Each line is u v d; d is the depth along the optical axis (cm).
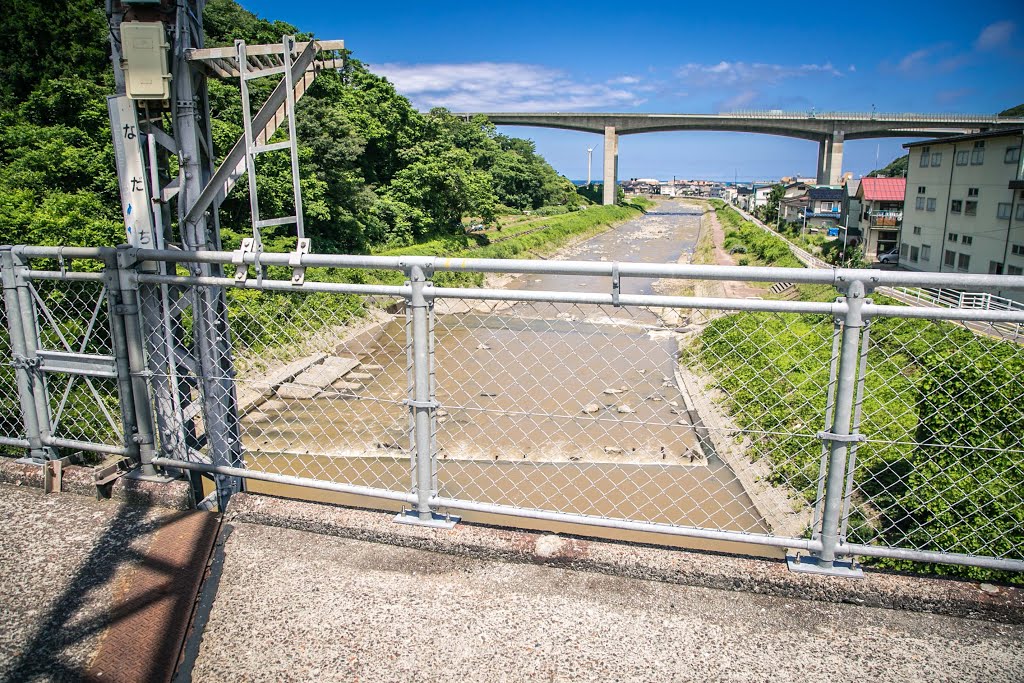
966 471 535
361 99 3753
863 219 4384
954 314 229
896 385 732
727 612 248
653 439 1087
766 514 832
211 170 362
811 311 239
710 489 910
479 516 778
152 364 323
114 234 1468
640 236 6344
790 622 243
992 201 2938
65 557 277
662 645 231
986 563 246
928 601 247
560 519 278
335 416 1091
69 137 2064
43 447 341
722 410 1072
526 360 1465
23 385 334
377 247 3184
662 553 271
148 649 226
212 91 2377
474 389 1298
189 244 333
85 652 225
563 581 265
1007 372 507
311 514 301
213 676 219
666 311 1903
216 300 332
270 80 2527
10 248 319
